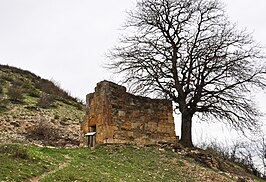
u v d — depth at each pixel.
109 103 26.09
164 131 27.50
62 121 37.41
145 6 30.38
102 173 18.45
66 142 31.05
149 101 27.66
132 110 26.78
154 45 29.48
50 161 19.02
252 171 29.47
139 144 26.19
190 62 28.78
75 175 16.70
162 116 27.75
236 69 27.69
